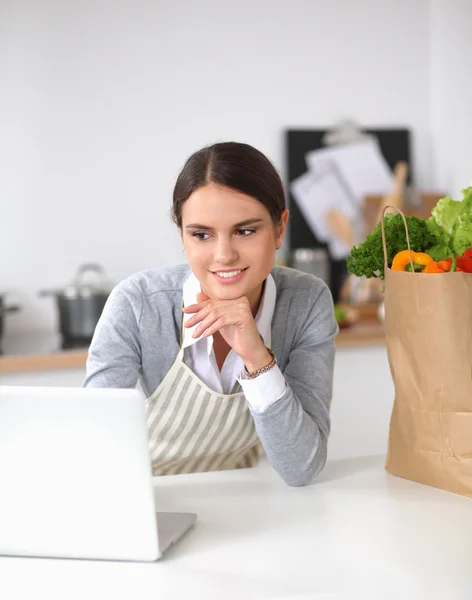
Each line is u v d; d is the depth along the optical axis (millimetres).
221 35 3186
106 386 1383
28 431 996
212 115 3195
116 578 979
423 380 1243
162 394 1443
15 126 3018
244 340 1267
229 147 1234
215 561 1016
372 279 3154
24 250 3053
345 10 3297
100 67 3078
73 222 3086
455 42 3230
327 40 3289
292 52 3260
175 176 3168
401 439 1317
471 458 1215
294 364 1435
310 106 3293
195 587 946
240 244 1241
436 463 1261
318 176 3295
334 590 928
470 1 3139
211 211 1215
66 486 1013
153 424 1478
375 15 3326
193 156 1252
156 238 3164
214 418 1458
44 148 3045
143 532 1012
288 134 3256
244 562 1009
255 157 1239
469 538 1072
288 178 3273
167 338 1427
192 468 1568
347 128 3316
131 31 3098
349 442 2701
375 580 952
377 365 2707
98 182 3098
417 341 1230
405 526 1117
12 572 1005
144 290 1443
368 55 3334
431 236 1342
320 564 999
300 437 1274
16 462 1012
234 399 1434
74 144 3070
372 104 3352
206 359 1431
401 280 1231
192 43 3158
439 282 1185
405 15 3354
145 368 1448
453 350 1198
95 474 1001
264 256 1255
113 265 3129
